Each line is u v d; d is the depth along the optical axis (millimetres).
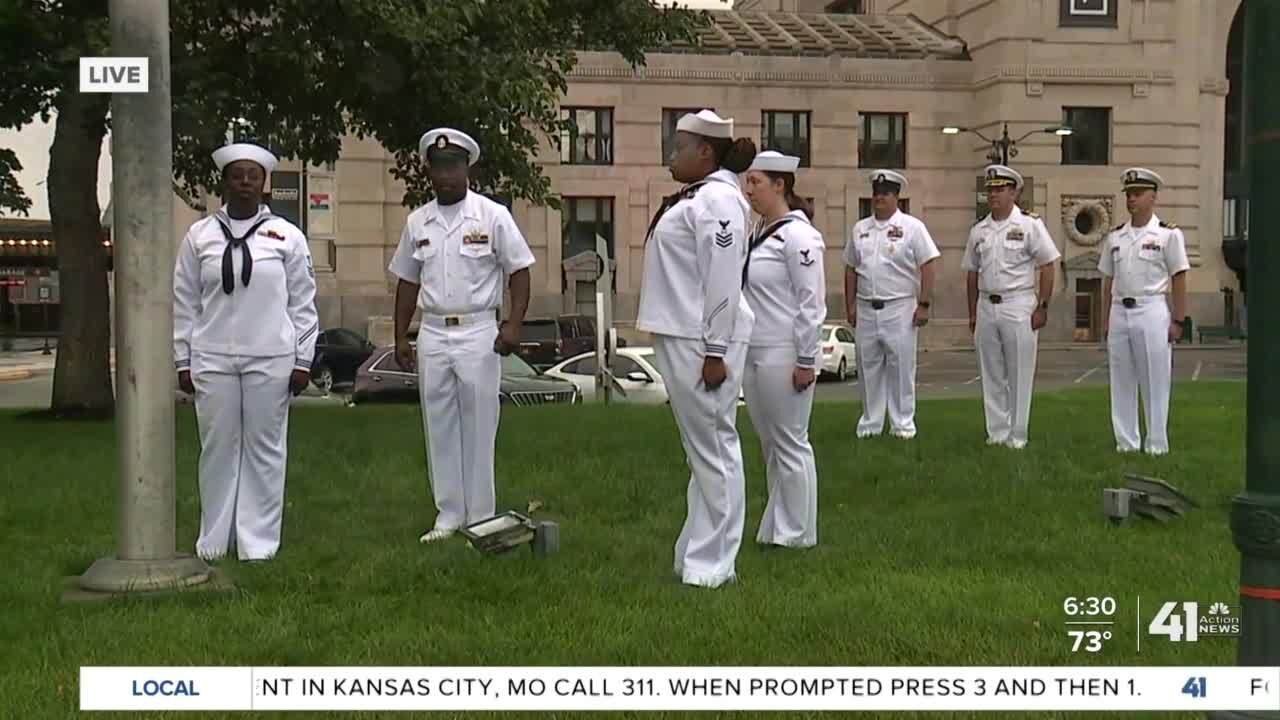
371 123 13844
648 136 39812
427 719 4012
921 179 41594
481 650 4605
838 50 41188
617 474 8617
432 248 6723
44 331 61531
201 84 11414
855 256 10984
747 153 5512
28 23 10602
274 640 4730
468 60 12680
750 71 40312
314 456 9688
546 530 6258
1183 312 9547
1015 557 6074
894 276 10773
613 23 16672
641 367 18219
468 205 6746
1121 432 9836
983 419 12562
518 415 13008
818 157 40906
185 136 12328
